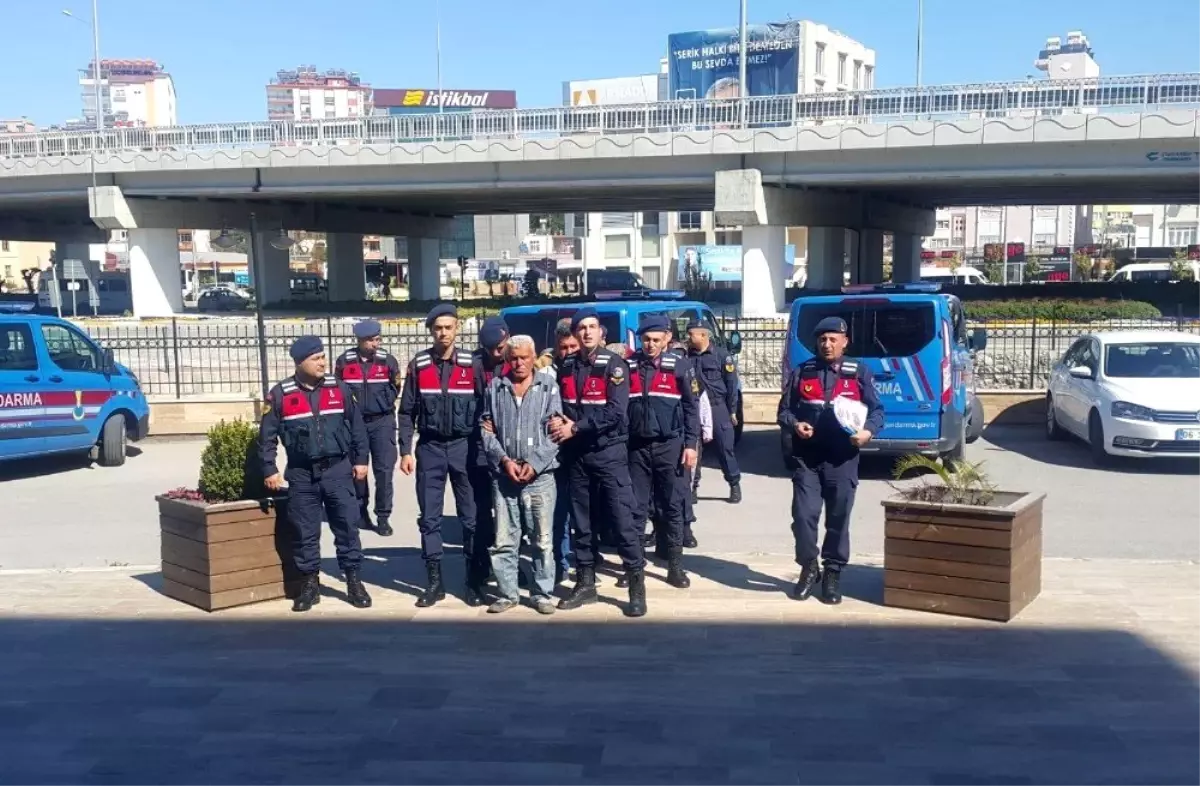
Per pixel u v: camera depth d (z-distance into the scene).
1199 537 8.45
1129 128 24.81
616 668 5.38
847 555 6.44
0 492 11.26
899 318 10.78
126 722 4.81
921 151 27.39
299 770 4.31
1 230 47.09
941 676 5.19
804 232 75.75
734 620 6.13
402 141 30.83
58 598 6.84
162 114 188.88
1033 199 40.88
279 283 41.56
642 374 6.54
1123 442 11.34
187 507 6.52
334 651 5.72
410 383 6.47
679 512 6.78
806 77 87.69
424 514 6.53
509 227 86.44
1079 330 16.22
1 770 4.34
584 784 4.14
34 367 11.80
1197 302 32.53
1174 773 4.17
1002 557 5.93
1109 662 5.34
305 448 6.21
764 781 4.14
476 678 5.28
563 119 29.80
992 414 15.09
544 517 6.26
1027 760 4.29
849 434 6.14
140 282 34.69
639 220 75.44
